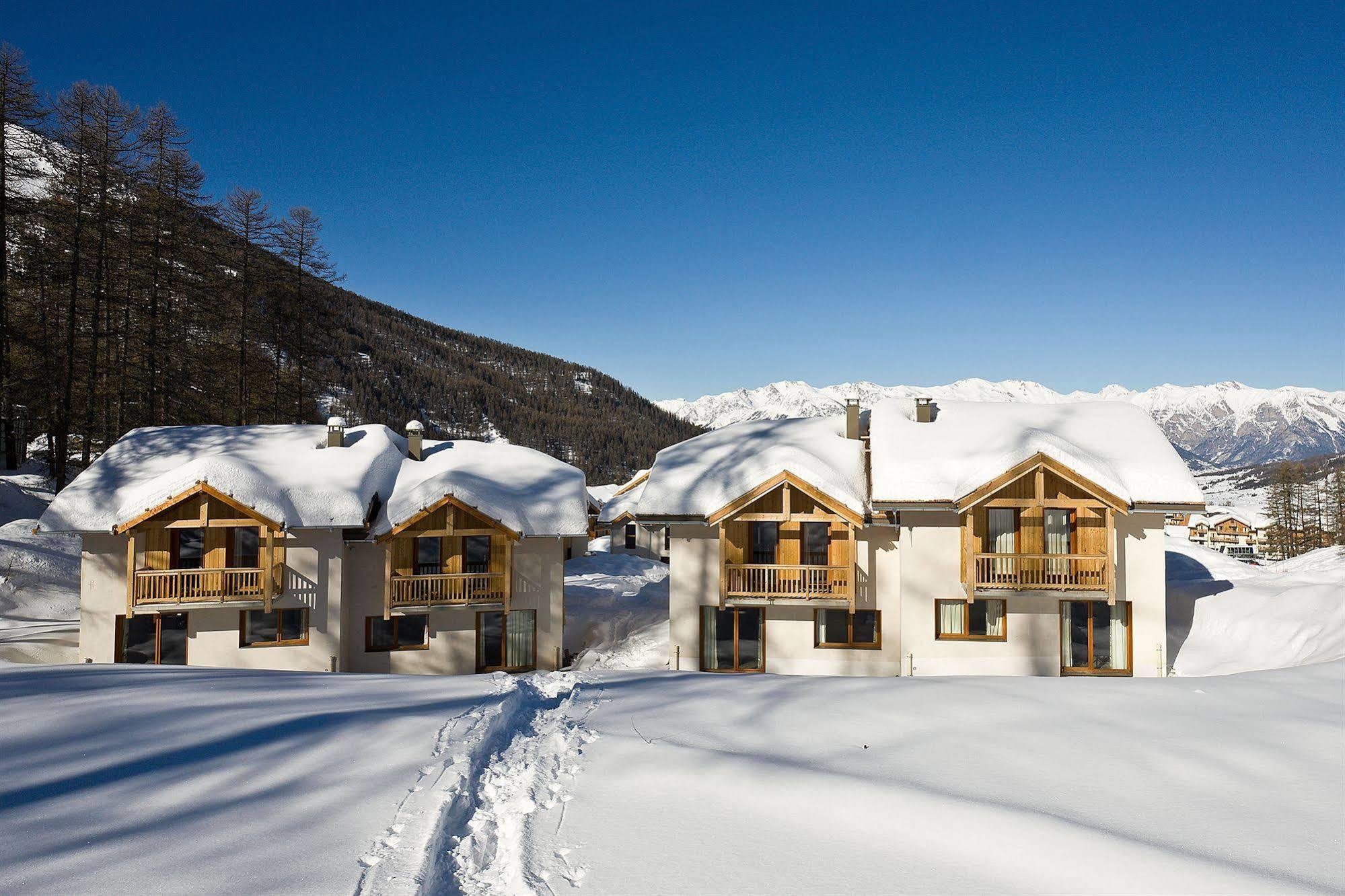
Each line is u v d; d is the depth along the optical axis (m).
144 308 37.31
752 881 5.35
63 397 34.66
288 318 45.12
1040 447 18.62
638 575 35.31
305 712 9.33
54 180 35.91
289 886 5.09
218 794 6.68
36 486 35.66
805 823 6.26
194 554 20.44
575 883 5.33
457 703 10.09
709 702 10.22
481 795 7.03
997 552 19.81
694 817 6.41
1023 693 10.49
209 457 19.83
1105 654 19.56
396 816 6.27
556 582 22.28
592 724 9.25
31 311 37.12
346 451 22.91
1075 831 5.97
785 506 20.02
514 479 23.66
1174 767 7.60
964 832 6.00
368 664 21.22
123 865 5.34
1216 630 20.75
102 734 8.23
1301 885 5.31
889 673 20.38
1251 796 6.92
